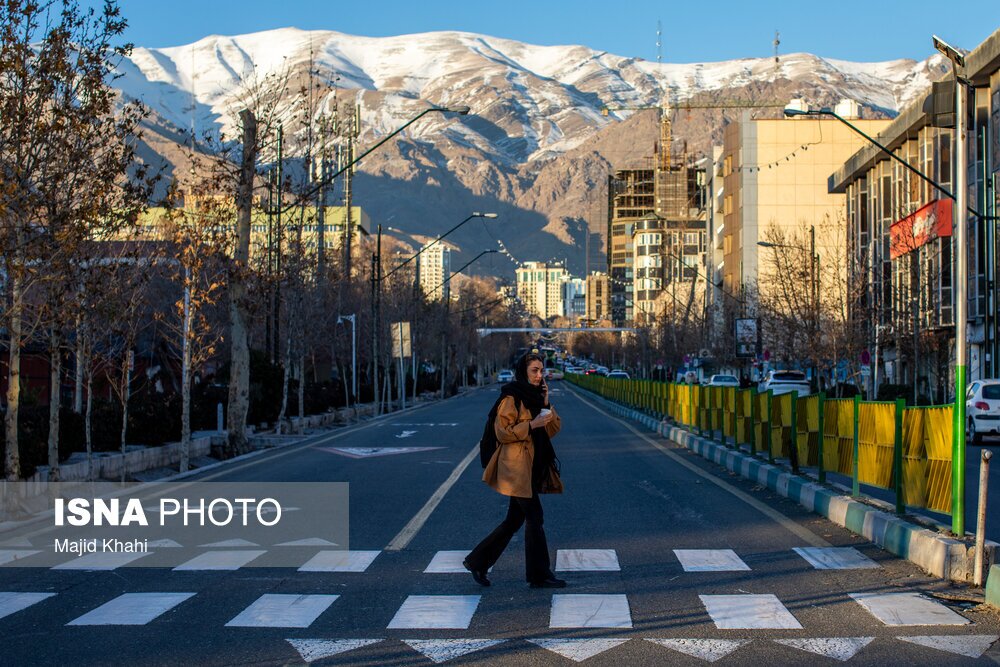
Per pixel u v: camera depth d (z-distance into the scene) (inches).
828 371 1962.4
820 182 3715.6
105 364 1083.9
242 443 1093.8
